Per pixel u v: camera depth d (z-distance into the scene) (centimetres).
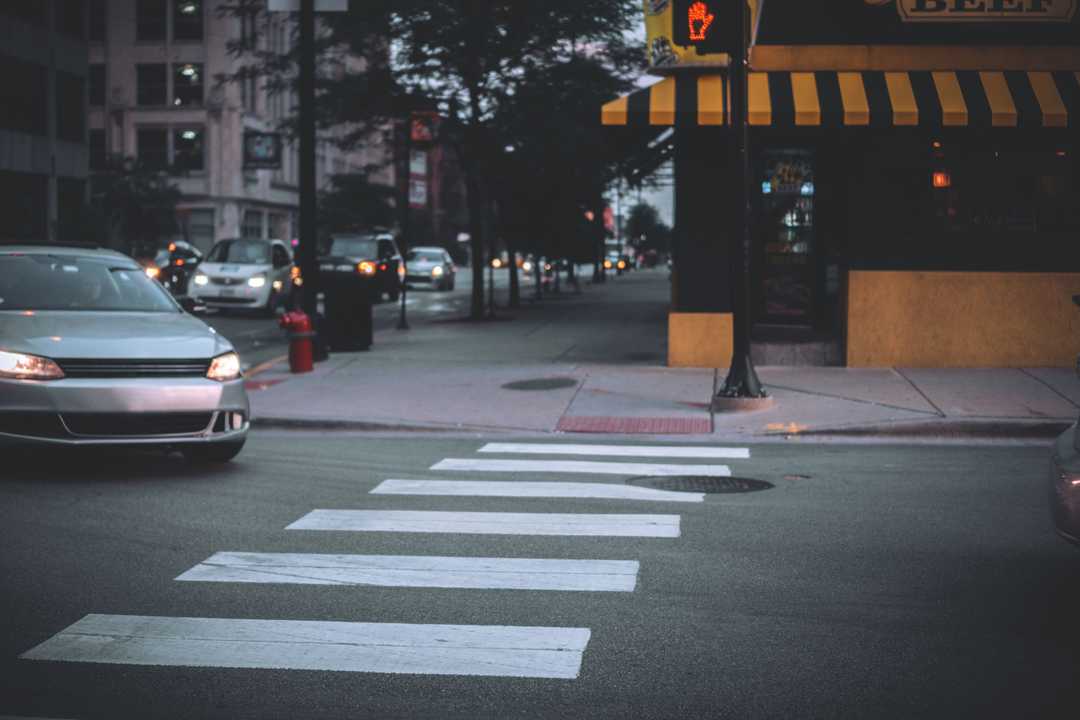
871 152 1577
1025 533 759
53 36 5259
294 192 8288
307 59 1761
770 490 911
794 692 481
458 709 465
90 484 920
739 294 1311
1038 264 1565
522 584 645
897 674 500
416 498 882
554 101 2497
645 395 1416
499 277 6925
